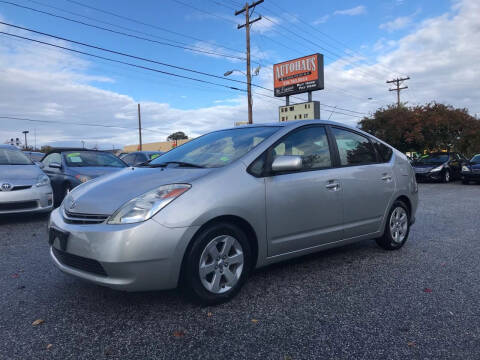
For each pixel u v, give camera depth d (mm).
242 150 3514
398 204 4707
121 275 2676
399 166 4762
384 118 22969
